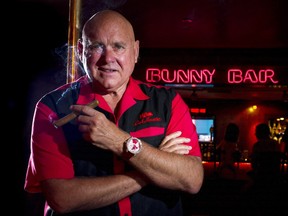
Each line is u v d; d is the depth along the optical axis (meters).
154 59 6.57
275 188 5.16
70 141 1.58
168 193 1.62
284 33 5.43
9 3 3.78
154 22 4.96
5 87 3.76
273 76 6.34
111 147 1.45
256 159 5.15
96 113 1.42
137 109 1.67
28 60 3.80
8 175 3.67
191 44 6.14
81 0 3.12
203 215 5.44
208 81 6.40
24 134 3.74
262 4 4.32
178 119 1.71
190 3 4.28
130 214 1.53
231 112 12.70
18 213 3.62
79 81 1.77
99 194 1.46
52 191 1.47
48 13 3.83
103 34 1.52
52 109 1.63
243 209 5.45
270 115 12.64
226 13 4.61
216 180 6.26
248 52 6.54
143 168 1.47
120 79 1.57
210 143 11.41
